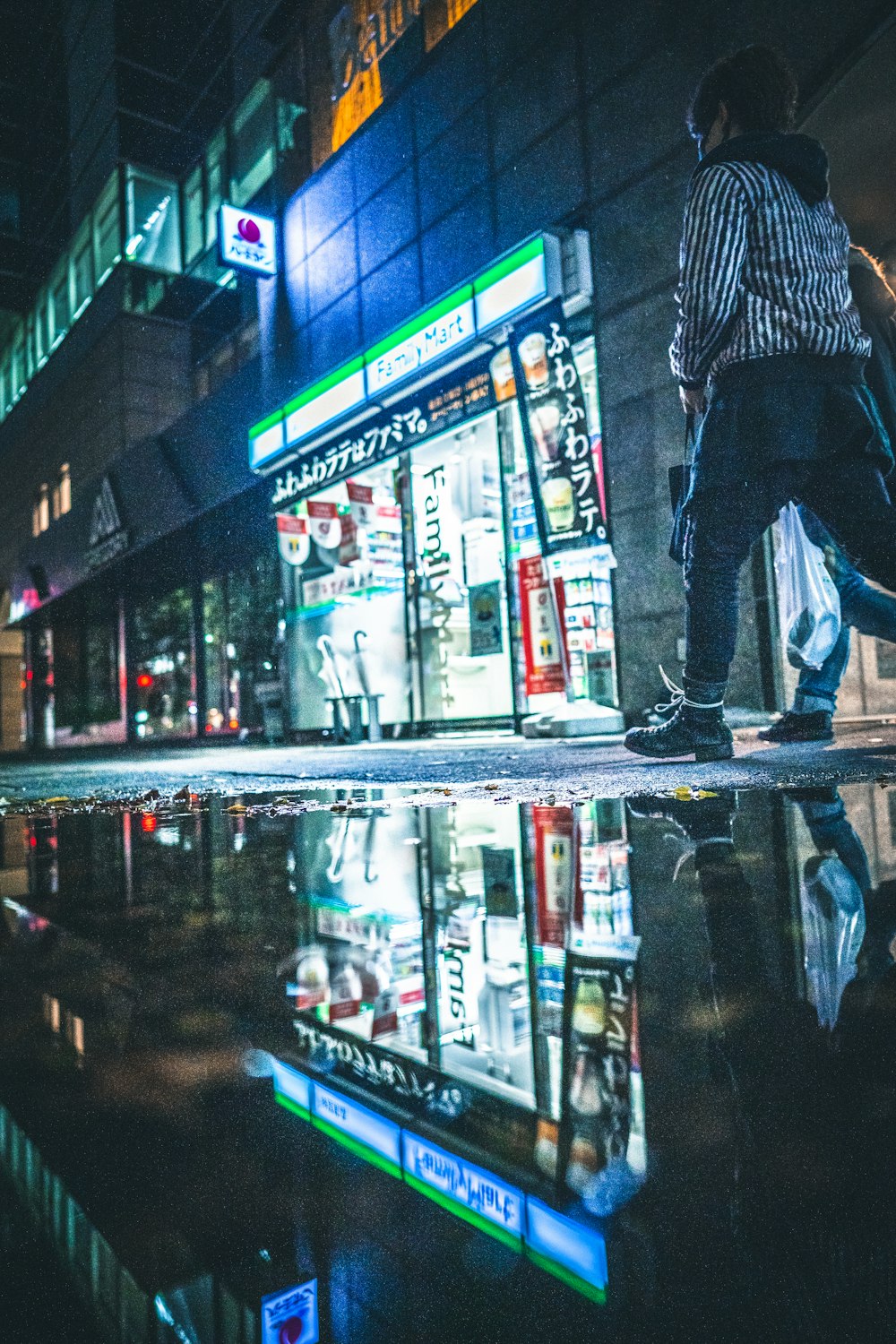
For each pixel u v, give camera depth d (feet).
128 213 53.36
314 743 34.55
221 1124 1.69
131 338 53.83
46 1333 1.02
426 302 28.02
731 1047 1.98
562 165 22.76
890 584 8.67
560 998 2.43
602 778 9.03
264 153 41.27
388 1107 1.76
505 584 26.08
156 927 3.60
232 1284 1.13
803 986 2.38
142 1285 1.14
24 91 61.87
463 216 26.37
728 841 4.78
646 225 20.47
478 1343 0.99
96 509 56.08
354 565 31.42
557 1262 1.19
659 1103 1.71
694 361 8.77
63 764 28.99
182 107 51.83
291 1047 2.15
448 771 11.68
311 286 34.60
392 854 5.34
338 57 33.17
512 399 24.45
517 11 24.08
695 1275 1.14
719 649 9.43
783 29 17.35
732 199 8.15
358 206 31.65
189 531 47.55
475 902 3.87
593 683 22.56
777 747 11.46
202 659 47.03
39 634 76.69
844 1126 1.57
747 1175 1.41
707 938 2.94
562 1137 1.57
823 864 4.06
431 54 27.58
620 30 20.98
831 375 8.27
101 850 6.11
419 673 29.78
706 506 8.84
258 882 4.63
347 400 30.55
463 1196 1.39
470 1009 2.38
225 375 49.67
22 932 3.58
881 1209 1.30
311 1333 1.01
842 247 8.63
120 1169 1.51
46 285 69.77
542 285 22.00
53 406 67.10
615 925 3.22
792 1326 1.03
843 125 16.31
